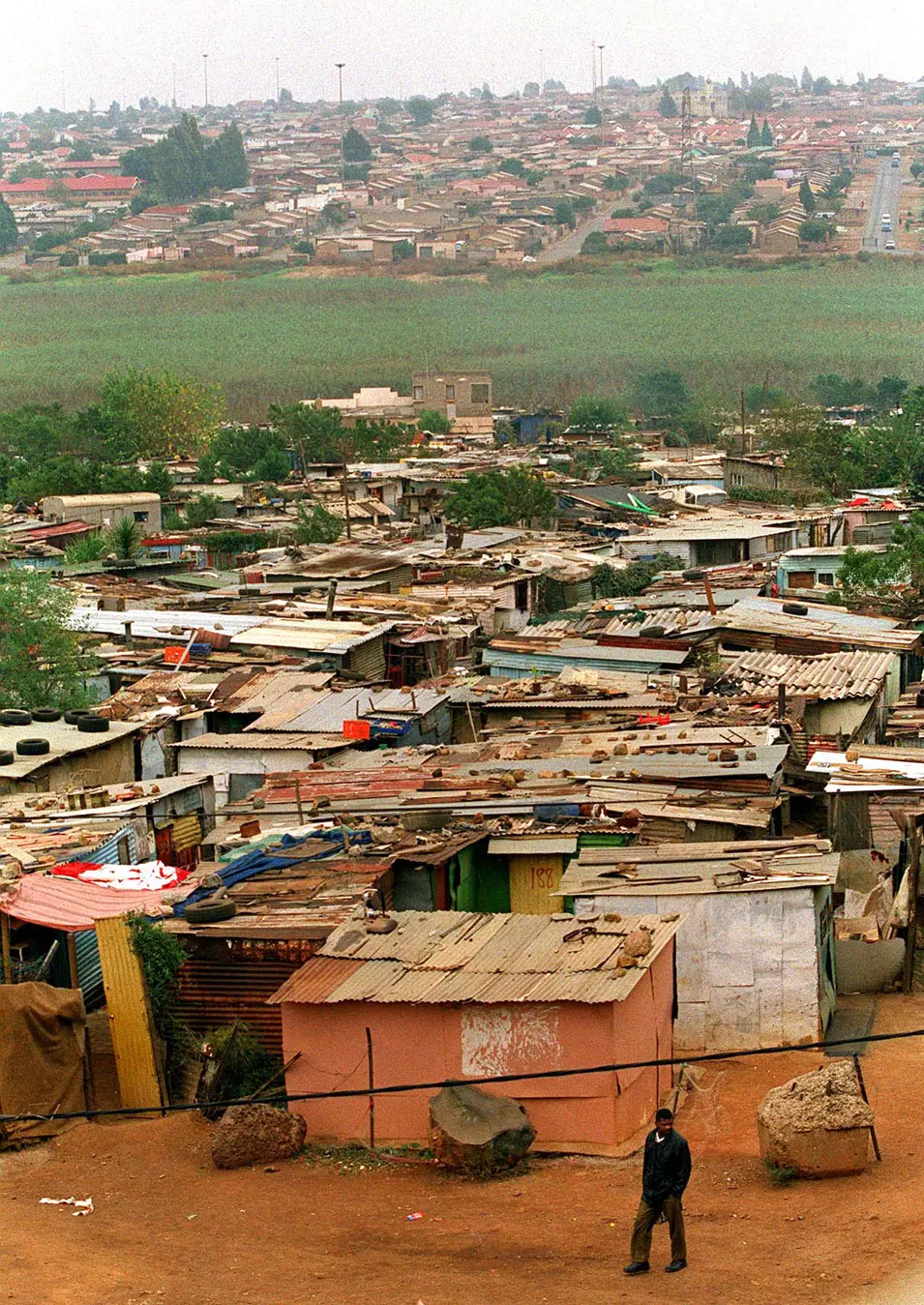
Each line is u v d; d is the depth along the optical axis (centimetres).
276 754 3319
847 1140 1678
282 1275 1522
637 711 3484
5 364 19100
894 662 3966
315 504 8562
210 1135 1923
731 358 17962
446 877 2412
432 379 13925
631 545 6669
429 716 3597
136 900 2269
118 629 4759
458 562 6025
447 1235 1598
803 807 3003
